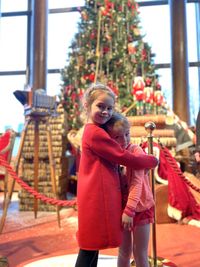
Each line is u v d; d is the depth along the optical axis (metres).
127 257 1.58
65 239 2.75
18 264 2.10
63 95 5.61
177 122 4.71
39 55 6.70
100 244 1.35
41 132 4.39
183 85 6.27
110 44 5.48
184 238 2.78
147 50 5.71
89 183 1.41
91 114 1.48
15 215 3.86
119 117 1.54
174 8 6.45
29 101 3.38
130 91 5.20
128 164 1.39
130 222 1.38
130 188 1.44
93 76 5.39
